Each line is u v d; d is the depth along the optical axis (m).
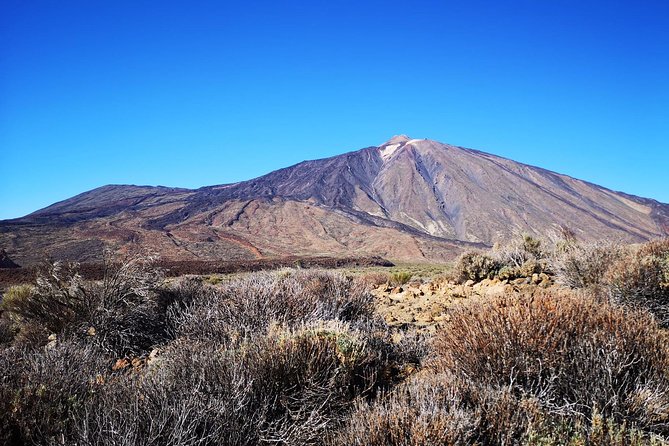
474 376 3.64
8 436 3.04
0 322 8.20
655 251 7.93
